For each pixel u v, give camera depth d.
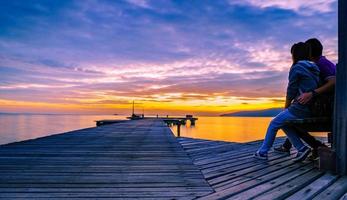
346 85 2.46
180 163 3.06
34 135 24.95
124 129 9.06
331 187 2.11
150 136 6.42
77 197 1.88
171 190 2.04
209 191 2.02
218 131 25.41
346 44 2.45
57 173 2.55
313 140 3.33
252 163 3.16
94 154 3.68
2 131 29.42
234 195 1.91
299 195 1.91
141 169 2.74
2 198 1.85
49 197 1.88
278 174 2.57
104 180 2.32
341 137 2.50
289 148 3.94
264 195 1.89
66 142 5.05
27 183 2.21
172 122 21.70
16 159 3.25
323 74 3.14
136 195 1.93
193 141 5.72
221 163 3.16
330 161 2.61
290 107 3.25
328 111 3.03
